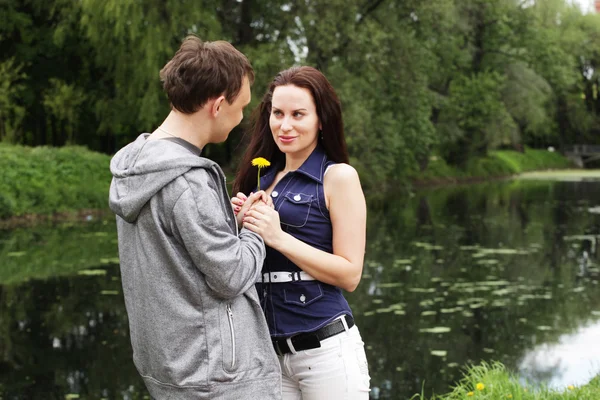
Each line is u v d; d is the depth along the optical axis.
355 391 2.11
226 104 1.90
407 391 5.46
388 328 7.24
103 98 22.06
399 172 24.12
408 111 21.58
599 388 3.81
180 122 1.91
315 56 18.25
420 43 21.69
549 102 41.22
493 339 6.80
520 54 33.03
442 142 31.59
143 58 18.59
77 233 13.62
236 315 1.85
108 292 8.80
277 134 2.19
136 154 1.86
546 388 3.88
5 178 15.98
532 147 49.41
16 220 15.26
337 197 2.13
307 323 2.11
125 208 1.81
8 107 20.78
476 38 32.72
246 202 2.07
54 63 23.52
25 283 9.27
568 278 9.80
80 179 17.78
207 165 1.83
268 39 19.75
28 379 5.73
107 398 5.36
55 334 7.02
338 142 2.23
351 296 8.66
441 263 10.88
